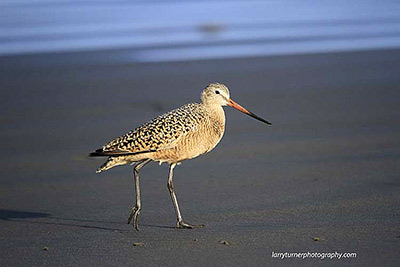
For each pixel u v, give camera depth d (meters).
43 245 10.25
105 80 22.88
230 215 11.50
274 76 22.97
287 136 16.73
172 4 37.62
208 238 10.35
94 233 10.79
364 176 13.50
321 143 16.05
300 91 21.03
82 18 34.03
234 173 14.09
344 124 17.55
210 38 29.67
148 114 18.88
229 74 23.36
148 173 14.36
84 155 15.73
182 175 14.10
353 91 20.83
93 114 19.06
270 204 12.02
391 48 26.70
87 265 9.38
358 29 30.77
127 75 23.53
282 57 25.75
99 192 13.14
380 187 12.74
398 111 18.56
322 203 11.95
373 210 11.41
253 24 32.47
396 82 21.69
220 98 12.30
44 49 27.75
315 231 10.45
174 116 11.56
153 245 10.13
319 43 28.11
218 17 34.25
